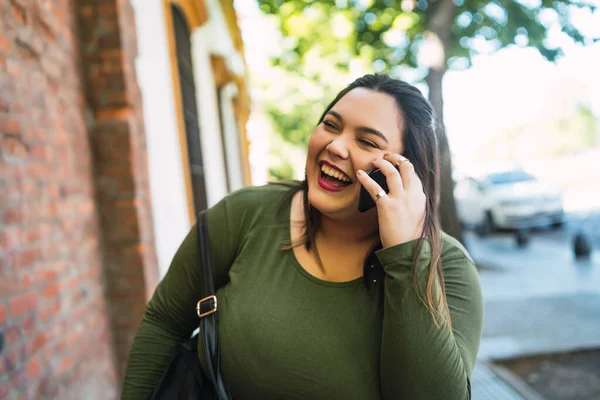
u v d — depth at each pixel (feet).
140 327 5.01
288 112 77.00
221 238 4.61
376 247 4.17
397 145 4.11
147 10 12.33
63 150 8.22
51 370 7.08
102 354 9.08
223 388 4.10
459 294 4.16
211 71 24.47
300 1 33.24
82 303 8.41
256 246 4.47
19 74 6.95
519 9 28.78
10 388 5.97
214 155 23.30
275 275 4.27
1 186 6.23
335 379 3.91
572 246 34.27
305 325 4.02
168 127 13.55
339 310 4.07
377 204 3.84
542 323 18.74
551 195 44.93
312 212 4.39
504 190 45.83
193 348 4.70
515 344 16.49
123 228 9.55
